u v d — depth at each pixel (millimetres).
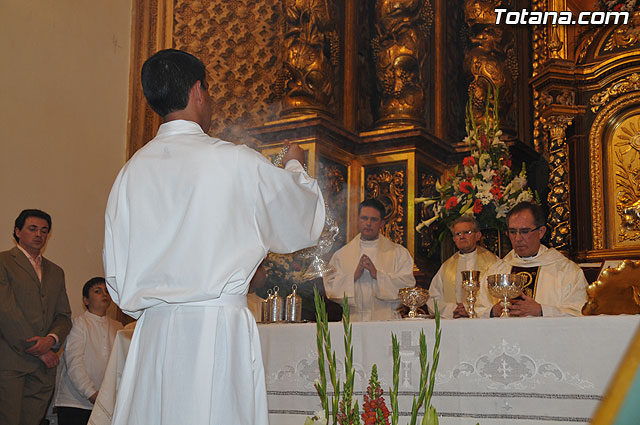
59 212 5379
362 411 2201
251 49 6172
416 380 2145
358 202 5770
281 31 6098
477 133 4531
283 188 1776
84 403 4520
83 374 4477
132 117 6070
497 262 3803
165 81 1881
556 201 5656
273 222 1787
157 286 1698
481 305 3652
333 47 5969
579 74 5723
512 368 2023
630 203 5426
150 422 1647
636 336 352
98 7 5941
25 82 5238
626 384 338
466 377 2078
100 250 5684
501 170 4367
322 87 5711
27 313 4352
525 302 2600
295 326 2408
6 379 4180
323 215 1942
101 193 5758
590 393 1920
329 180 5539
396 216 5641
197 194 1699
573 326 1965
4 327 4230
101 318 4867
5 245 4934
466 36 6434
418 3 6160
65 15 5629
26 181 5148
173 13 6324
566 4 5941
